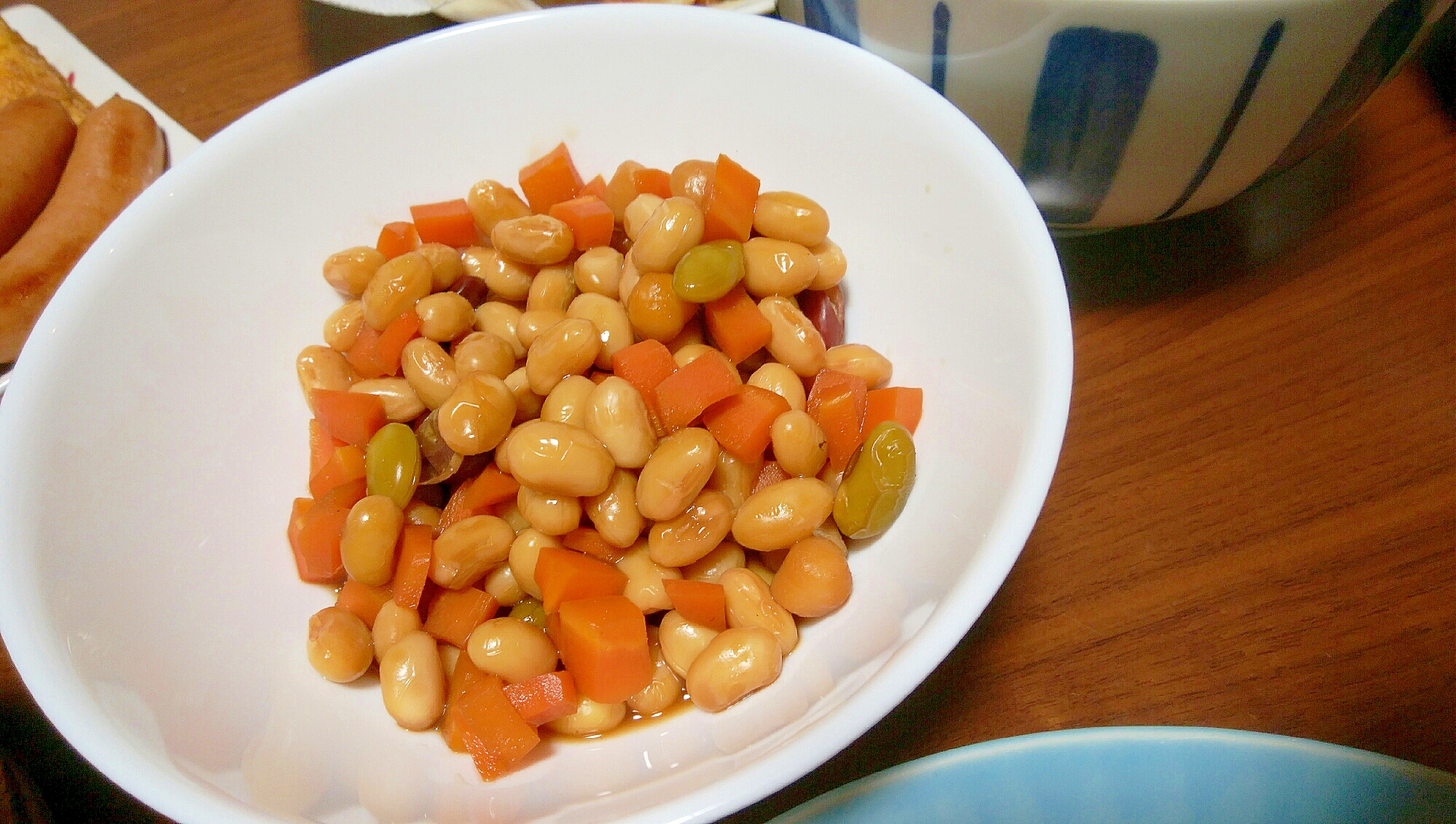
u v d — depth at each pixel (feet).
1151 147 0.59
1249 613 0.58
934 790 0.50
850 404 0.55
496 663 0.52
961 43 0.58
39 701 0.45
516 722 0.51
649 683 0.53
